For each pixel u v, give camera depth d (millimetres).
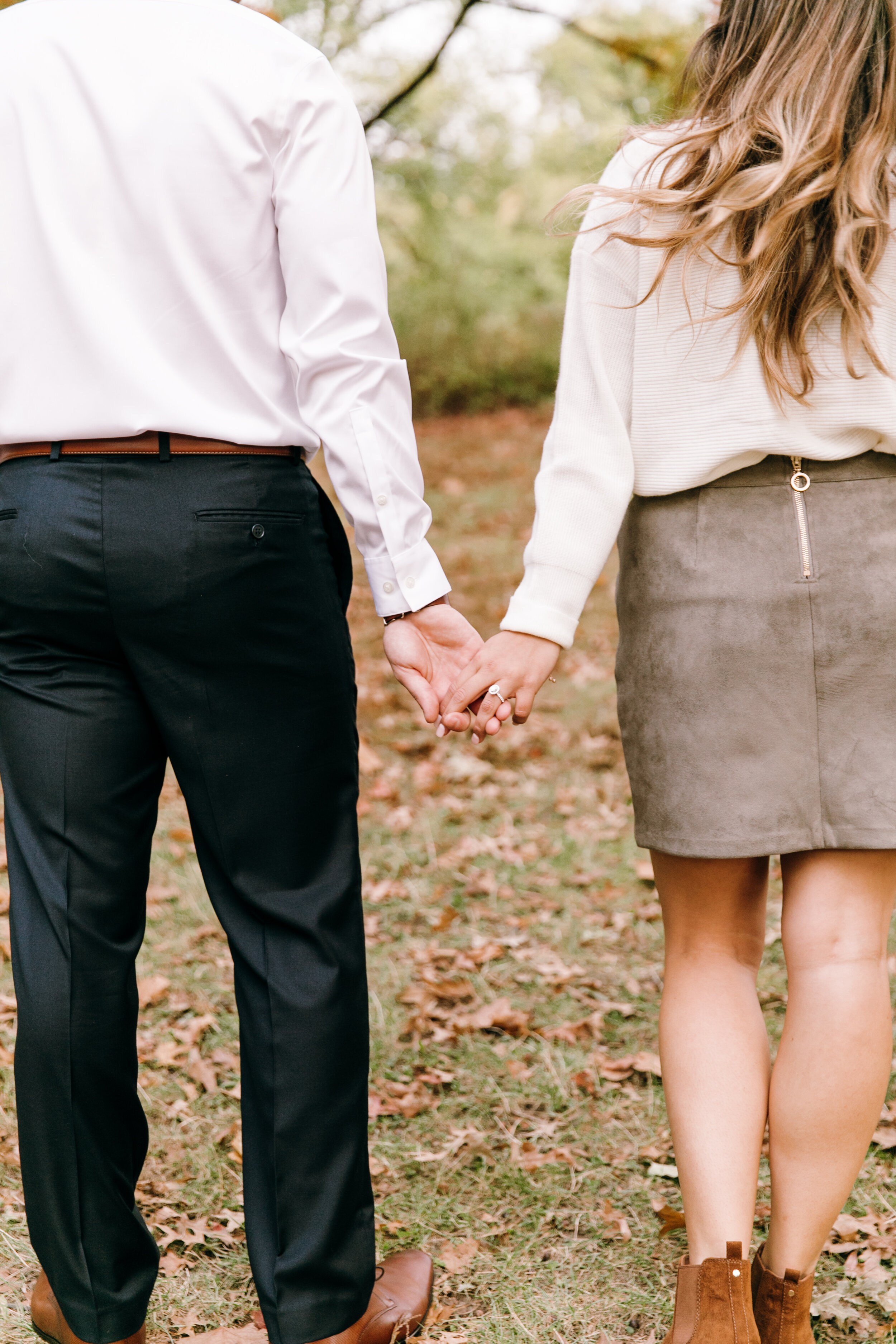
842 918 1564
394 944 3301
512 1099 2482
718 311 1514
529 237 17266
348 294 1468
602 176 1638
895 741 1528
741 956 1681
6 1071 2469
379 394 1499
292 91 1457
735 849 1544
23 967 1499
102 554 1438
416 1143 2316
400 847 4059
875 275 1465
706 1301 1468
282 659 1515
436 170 14438
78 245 1451
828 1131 1527
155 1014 2826
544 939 3322
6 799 1548
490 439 16703
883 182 1433
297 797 1549
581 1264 1943
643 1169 2227
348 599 1643
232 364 1477
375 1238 1754
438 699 1629
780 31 1480
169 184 1441
